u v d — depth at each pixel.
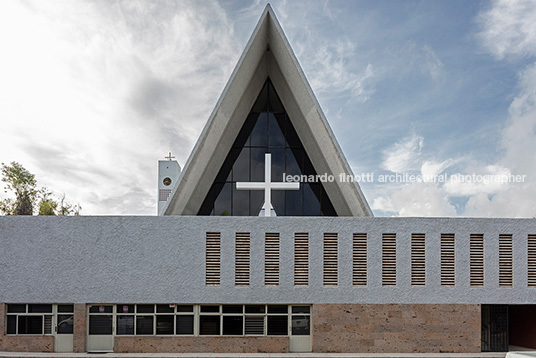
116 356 12.77
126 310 13.56
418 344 13.42
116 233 13.59
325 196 19.69
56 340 13.45
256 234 13.75
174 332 13.51
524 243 13.88
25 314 13.48
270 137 20.14
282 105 20.33
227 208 19.61
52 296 13.38
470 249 13.87
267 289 13.52
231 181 19.81
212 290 13.48
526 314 15.42
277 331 13.62
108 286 13.41
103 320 13.52
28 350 13.31
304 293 13.53
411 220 13.88
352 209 17.48
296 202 19.67
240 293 13.49
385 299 13.54
